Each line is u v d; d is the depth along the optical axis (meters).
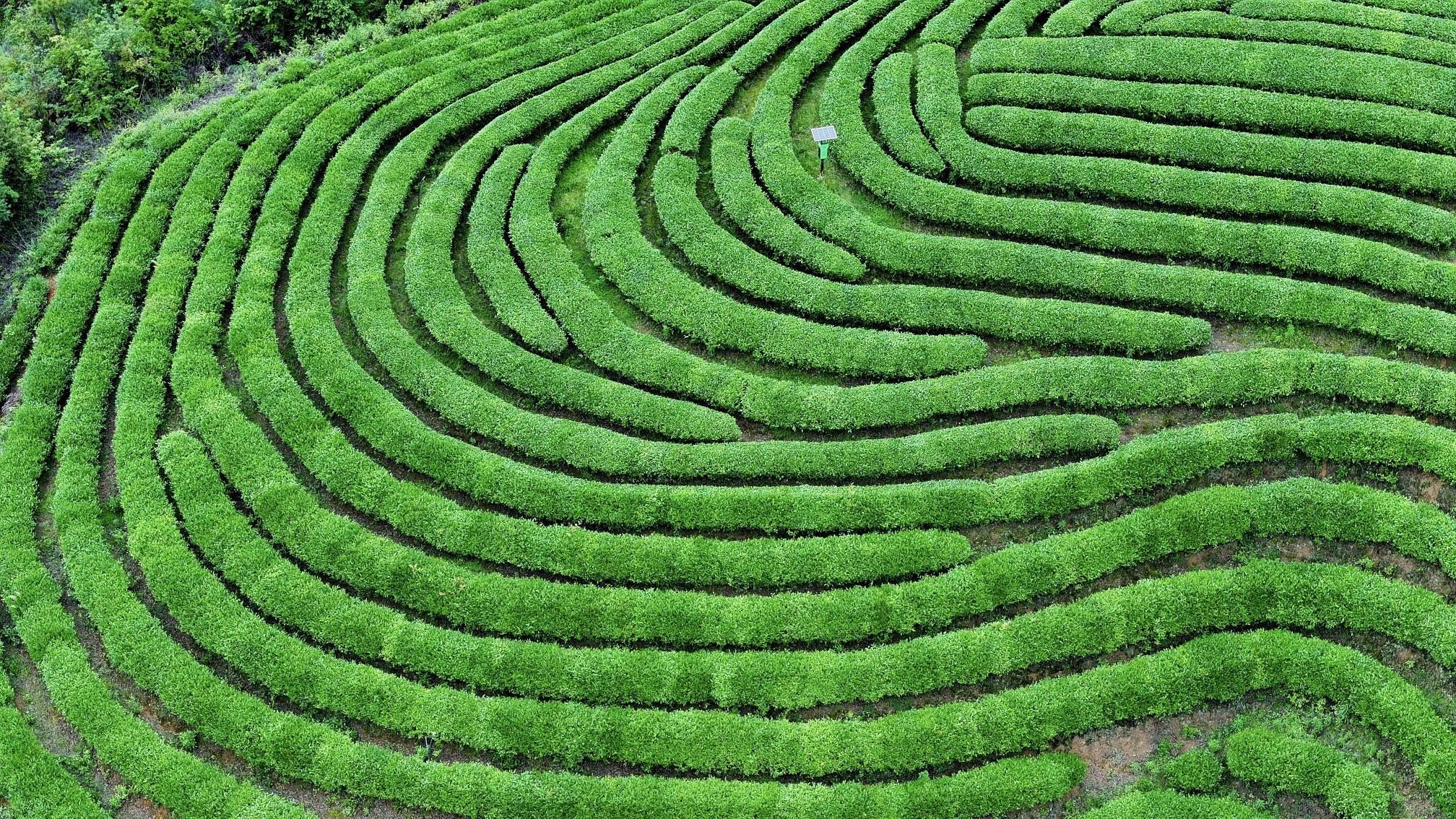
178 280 31.88
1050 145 33.69
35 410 28.97
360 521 27.08
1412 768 22.05
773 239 31.78
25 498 27.28
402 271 32.59
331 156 35.81
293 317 30.72
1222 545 25.14
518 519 26.20
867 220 32.03
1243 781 22.14
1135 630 23.81
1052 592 24.67
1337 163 31.86
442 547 26.17
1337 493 24.98
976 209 31.88
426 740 23.62
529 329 30.11
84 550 26.12
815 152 34.88
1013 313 29.20
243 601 25.91
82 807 22.59
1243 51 34.91
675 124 35.06
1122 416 27.55
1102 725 22.78
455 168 34.50
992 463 26.94
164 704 24.05
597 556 25.44
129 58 39.25
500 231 32.81
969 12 37.97
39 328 30.77
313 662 24.20
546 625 24.69
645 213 33.50
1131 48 35.62
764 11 39.16
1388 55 34.75
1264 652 23.12
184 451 27.84
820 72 37.50
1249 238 30.12
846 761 22.56
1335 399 27.27
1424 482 25.67
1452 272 28.72
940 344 28.69
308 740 23.19
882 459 26.66
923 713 22.95
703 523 26.00
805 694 23.45
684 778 22.86
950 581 24.58
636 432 28.30
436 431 28.30
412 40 40.00
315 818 22.33
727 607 24.53
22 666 24.97
